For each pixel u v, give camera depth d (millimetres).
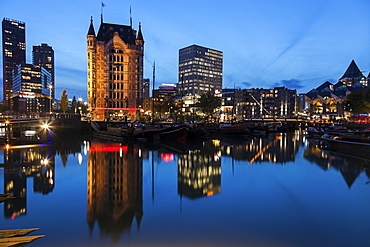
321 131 67000
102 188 19219
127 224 12977
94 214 14164
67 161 29531
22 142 41000
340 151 40594
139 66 115750
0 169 24891
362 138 36719
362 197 17406
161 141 54469
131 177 22938
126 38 119188
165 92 190500
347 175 23844
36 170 24656
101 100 111812
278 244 11070
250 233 12070
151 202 16297
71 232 12016
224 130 74875
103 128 72812
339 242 11250
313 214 14438
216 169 26750
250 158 33812
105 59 112188
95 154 35312
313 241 11336
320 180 22094
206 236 11766
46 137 52406
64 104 146000
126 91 114125
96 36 118250
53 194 17578
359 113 101750
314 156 35438
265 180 22188
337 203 16234
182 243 11133
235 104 164500
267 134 84125
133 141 53062
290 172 25266
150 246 10883
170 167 27609
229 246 10906
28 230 12211
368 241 11336
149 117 114750
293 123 115188
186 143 52156
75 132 71688
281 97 172625
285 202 16438
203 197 17453
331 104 176250
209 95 132625
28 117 71125
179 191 18766
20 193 17688
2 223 12938
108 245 10922
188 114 171750
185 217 13922
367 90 93312
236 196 17688
